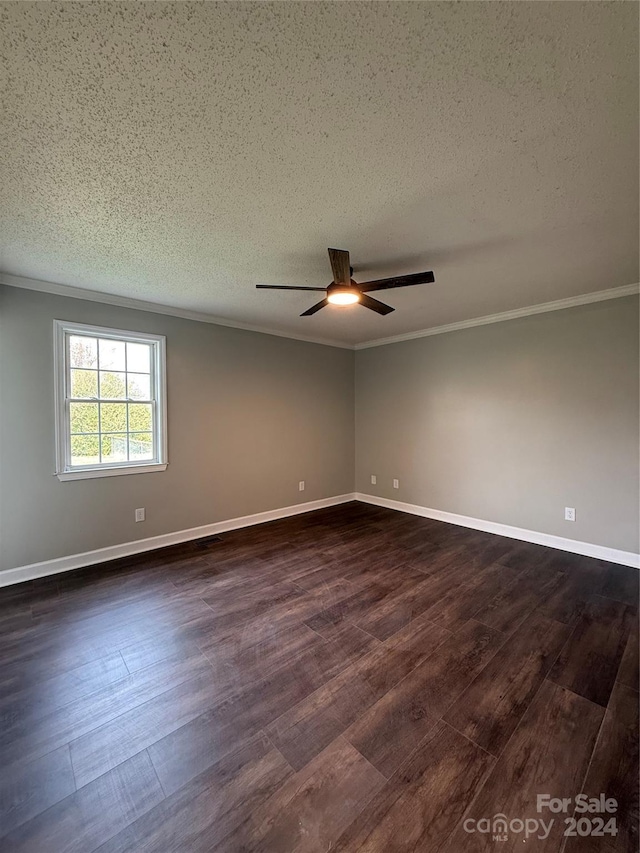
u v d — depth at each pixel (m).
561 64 1.17
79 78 1.20
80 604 2.64
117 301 3.41
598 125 1.41
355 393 5.73
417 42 1.10
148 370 3.73
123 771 1.41
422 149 1.54
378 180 1.75
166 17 1.02
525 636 2.25
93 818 1.25
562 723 1.62
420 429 4.88
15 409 2.96
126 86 1.23
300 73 1.19
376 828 1.21
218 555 3.54
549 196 1.88
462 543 3.84
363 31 1.07
